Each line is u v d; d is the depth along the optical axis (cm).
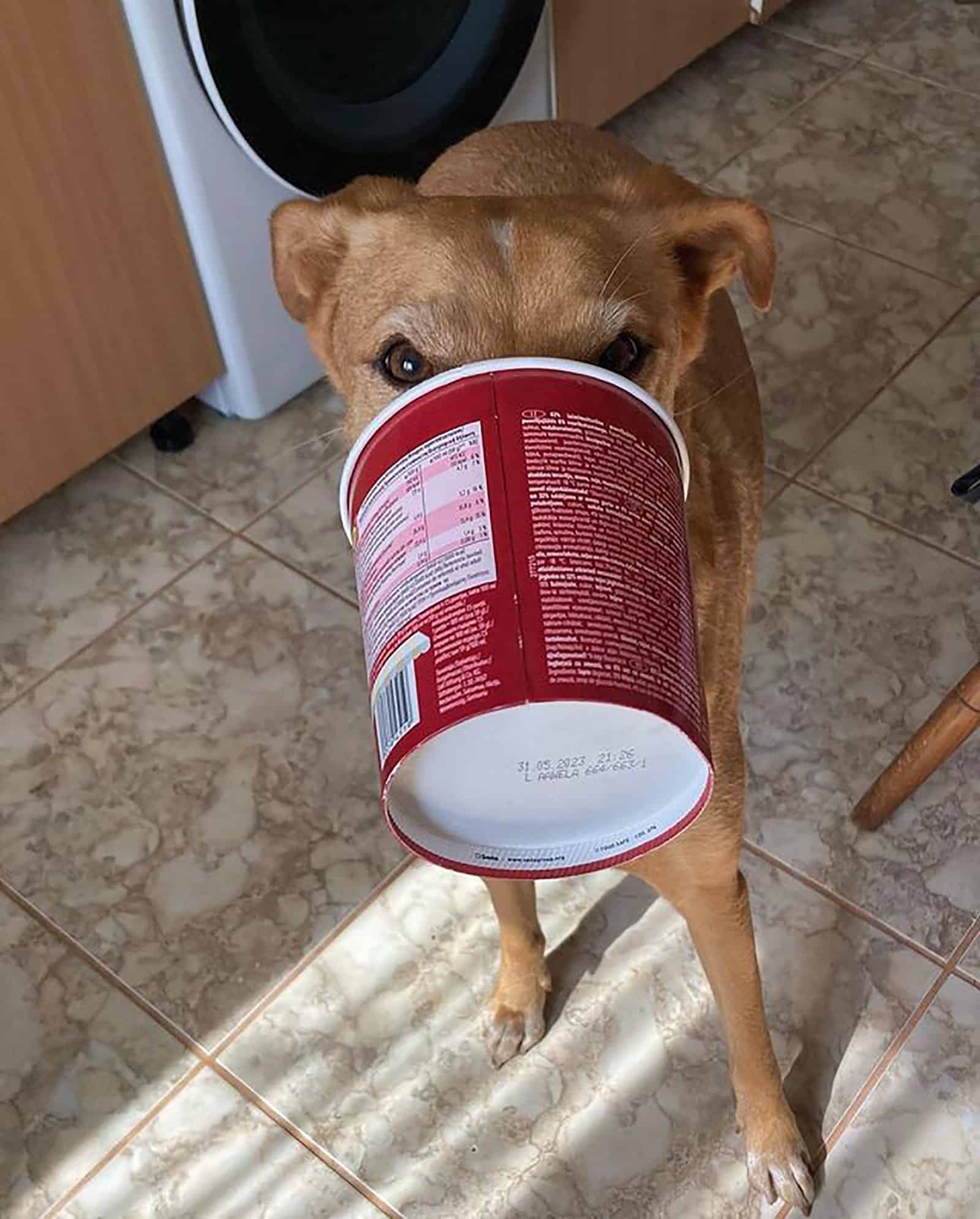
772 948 159
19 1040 158
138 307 195
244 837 174
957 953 158
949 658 183
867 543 196
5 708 189
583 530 75
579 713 79
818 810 170
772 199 250
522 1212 143
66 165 175
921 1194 141
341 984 161
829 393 216
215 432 222
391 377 100
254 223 198
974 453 206
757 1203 141
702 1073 150
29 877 172
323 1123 150
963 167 253
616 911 164
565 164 150
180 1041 157
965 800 170
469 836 87
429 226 100
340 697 187
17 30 161
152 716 187
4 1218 145
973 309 227
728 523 127
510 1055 153
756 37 286
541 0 210
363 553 83
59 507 213
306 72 188
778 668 184
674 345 109
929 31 284
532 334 95
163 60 173
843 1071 150
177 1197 146
